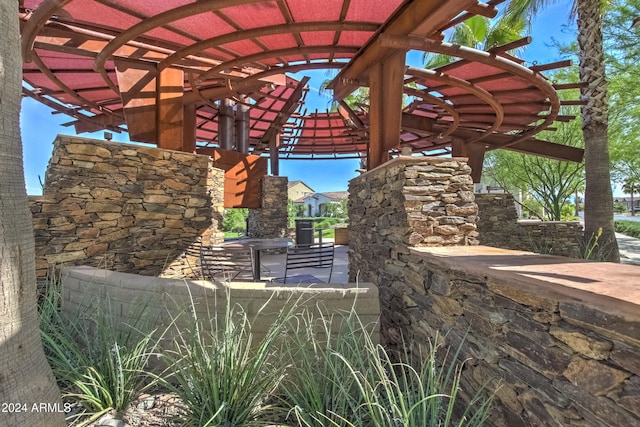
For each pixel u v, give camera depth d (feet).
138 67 15.58
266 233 32.60
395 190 9.84
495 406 5.11
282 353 6.75
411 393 5.71
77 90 20.07
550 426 4.02
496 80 14.38
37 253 10.91
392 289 10.10
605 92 18.28
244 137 29.12
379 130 12.64
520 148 24.40
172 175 15.06
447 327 6.70
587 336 3.55
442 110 21.20
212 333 6.84
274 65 16.12
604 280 4.05
